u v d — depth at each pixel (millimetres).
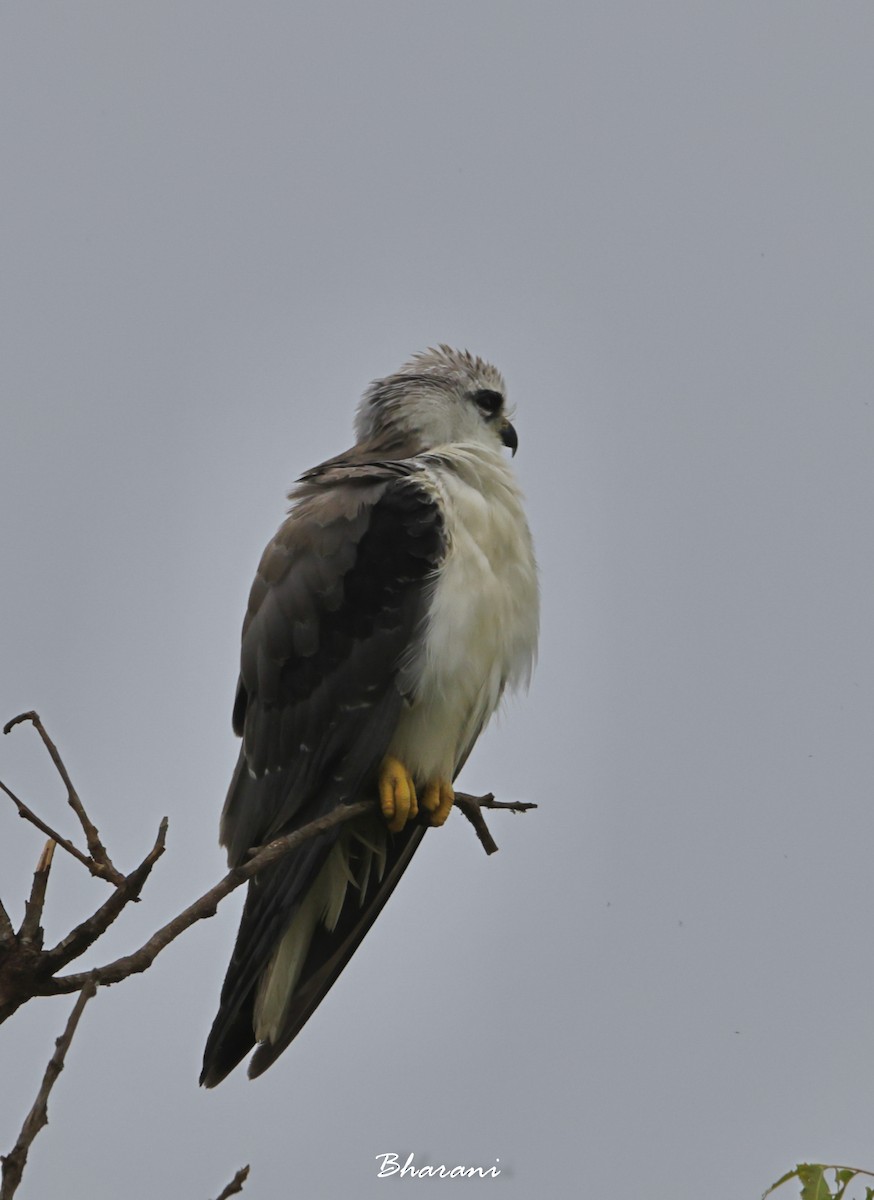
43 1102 4961
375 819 10781
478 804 8906
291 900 9812
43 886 6469
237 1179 5562
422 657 10289
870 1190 6801
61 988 6223
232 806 10938
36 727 7004
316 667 10461
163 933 6004
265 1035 10070
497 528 10781
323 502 10836
